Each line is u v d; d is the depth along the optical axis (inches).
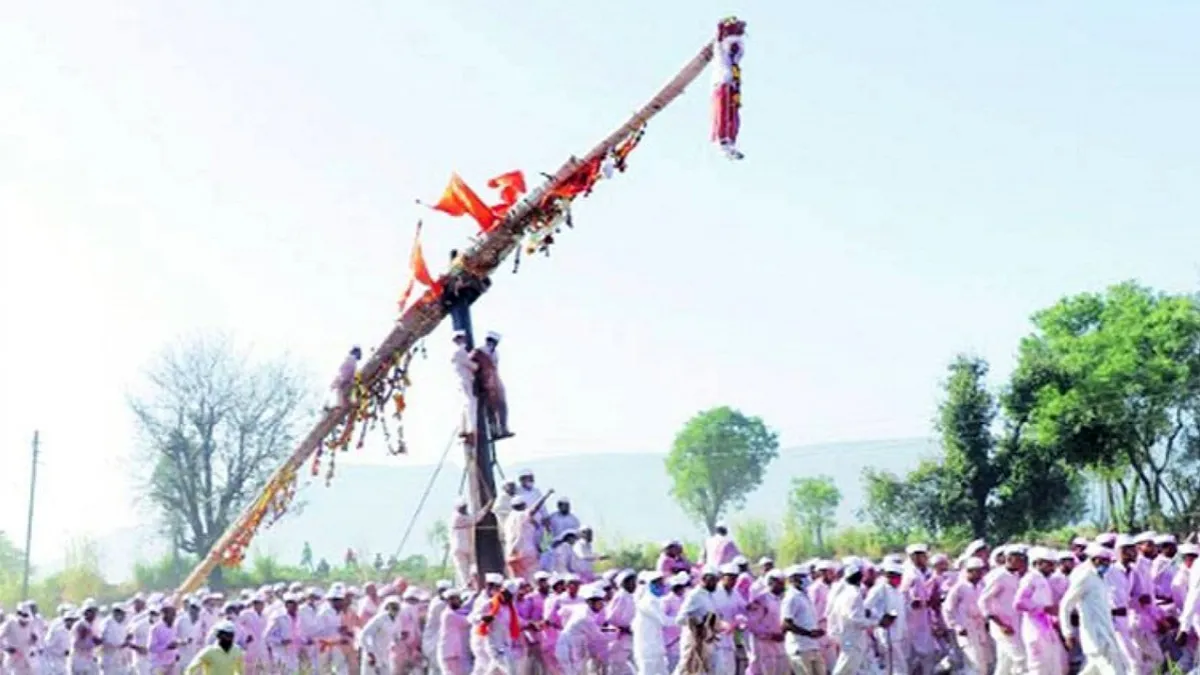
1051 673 986.7
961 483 2438.5
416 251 1386.6
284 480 1531.7
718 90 1188.5
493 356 1398.9
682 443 5093.5
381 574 2135.8
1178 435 2508.6
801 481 4382.4
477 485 1369.3
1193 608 951.6
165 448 2992.1
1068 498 2508.6
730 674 1041.5
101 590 2967.5
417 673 1333.7
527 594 1167.0
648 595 1075.9
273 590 1579.7
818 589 1136.2
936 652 1138.7
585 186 1322.6
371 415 1451.8
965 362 2476.6
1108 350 2493.8
